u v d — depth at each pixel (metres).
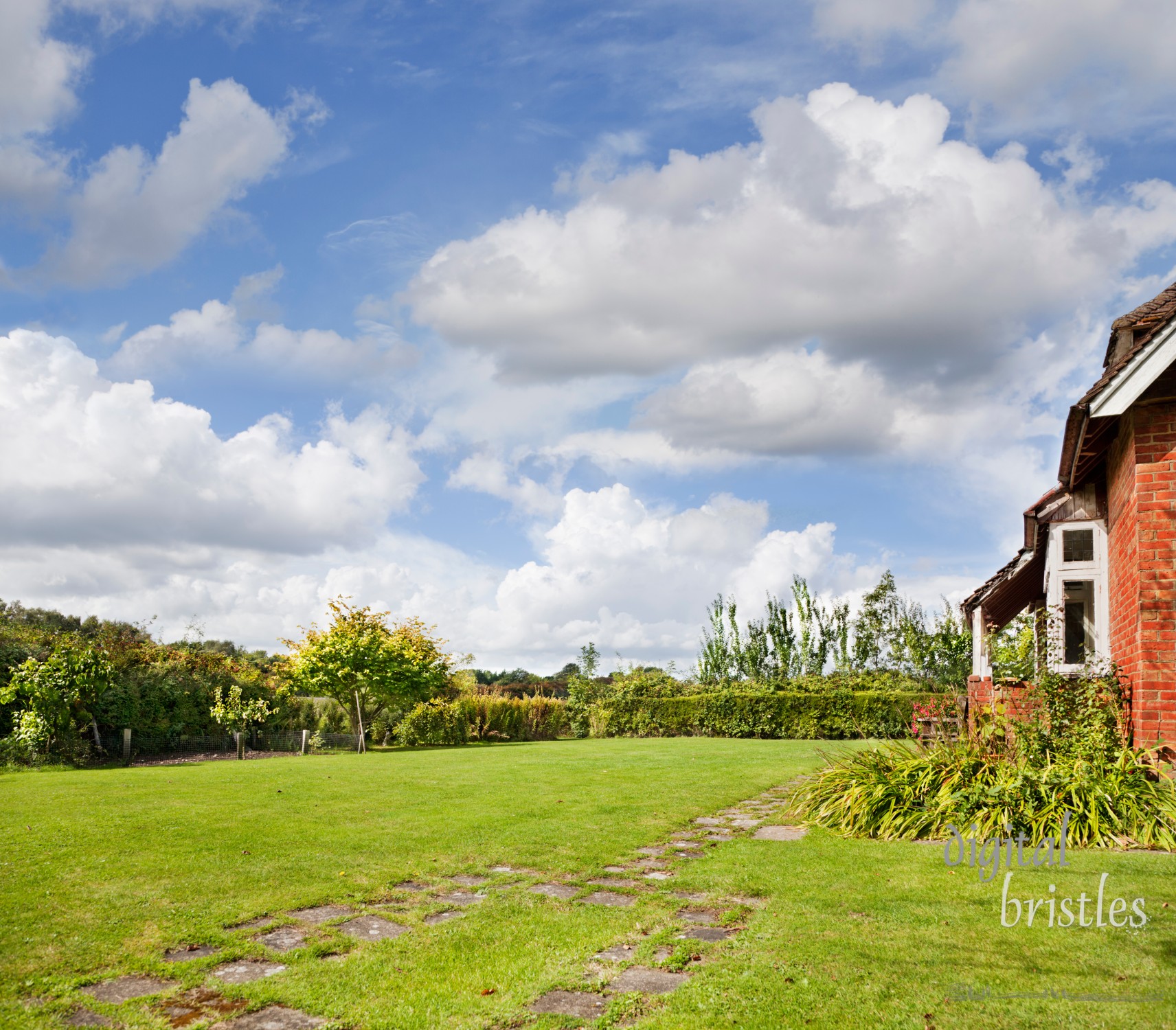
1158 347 7.95
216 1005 4.04
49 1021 3.80
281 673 24.36
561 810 9.80
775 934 4.96
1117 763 7.74
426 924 5.40
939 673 28.89
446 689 26.50
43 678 16.58
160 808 9.47
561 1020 3.83
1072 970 4.23
